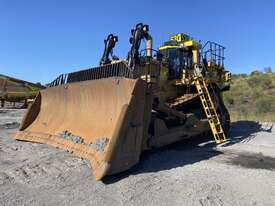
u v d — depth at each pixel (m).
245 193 5.97
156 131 8.79
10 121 18.19
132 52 9.09
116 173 6.65
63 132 9.05
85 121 8.55
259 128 16.58
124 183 6.37
